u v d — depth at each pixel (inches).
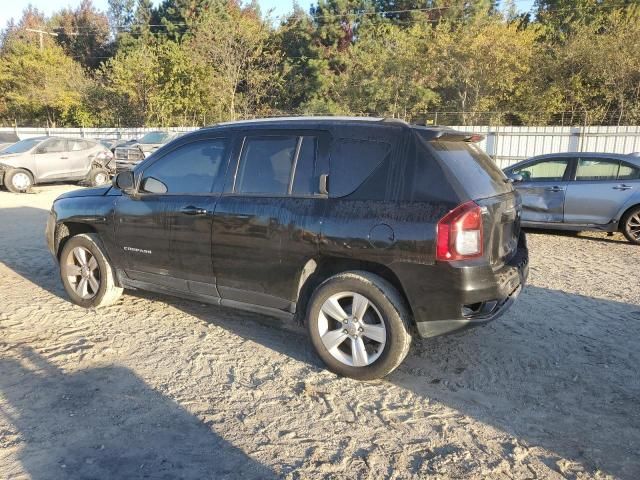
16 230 385.4
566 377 160.7
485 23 1146.0
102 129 1286.9
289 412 140.2
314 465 118.4
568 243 357.7
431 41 1182.9
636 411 141.6
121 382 154.9
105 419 135.6
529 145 797.9
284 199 163.2
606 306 223.8
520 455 122.8
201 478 113.8
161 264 189.9
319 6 1673.2
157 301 225.5
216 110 1284.4
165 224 185.5
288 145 166.9
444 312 143.5
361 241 148.5
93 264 212.4
